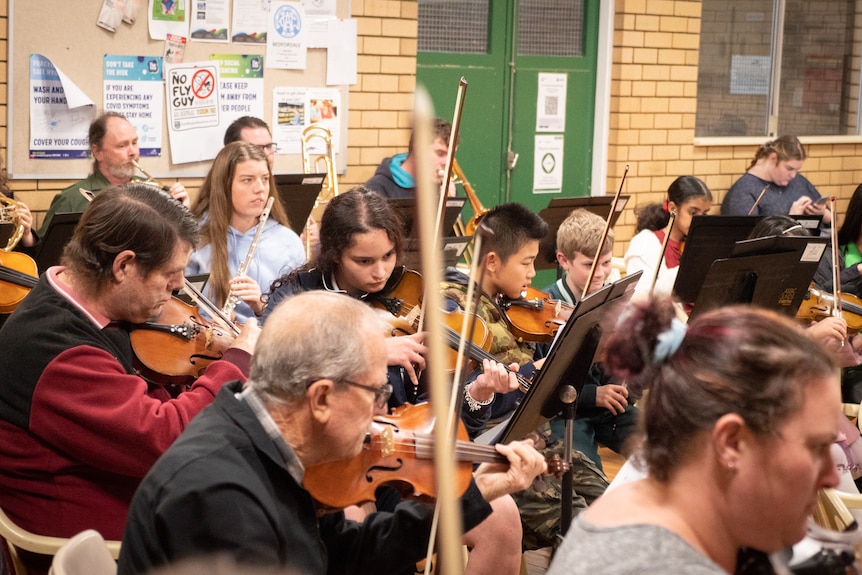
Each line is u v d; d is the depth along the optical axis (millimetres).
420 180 725
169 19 4695
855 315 4121
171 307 2553
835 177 7621
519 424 2445
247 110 4988
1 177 4137
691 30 6633
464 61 5980
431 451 1973
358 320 1708
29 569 2199
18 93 4348
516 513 2527
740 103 7160
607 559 1156
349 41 5238
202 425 1692
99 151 4215
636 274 2545
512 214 3139
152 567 1604
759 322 1227
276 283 2926
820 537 1396
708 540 1203
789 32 7312
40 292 2156
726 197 6613
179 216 2186
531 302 3279
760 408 1157
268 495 1654
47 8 4371
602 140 6512
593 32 6445
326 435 1684
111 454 2086
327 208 2826
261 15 4949
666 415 1216
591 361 2457
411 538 1936
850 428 3375
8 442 2129
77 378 2072
